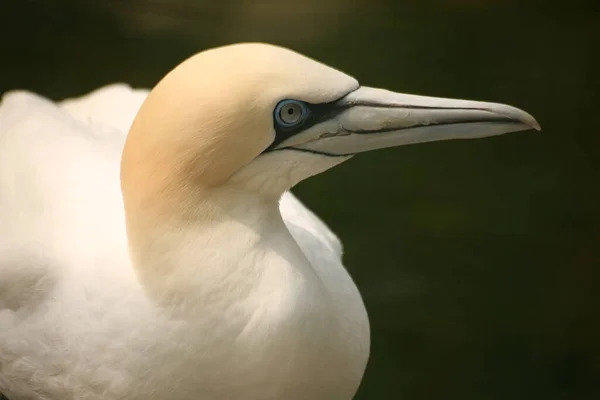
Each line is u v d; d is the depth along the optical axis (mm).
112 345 9172
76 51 21953
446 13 24734
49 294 9859
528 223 17672
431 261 16656
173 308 8812
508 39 23812
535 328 15523
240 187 8617
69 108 13398
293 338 8789
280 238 8930
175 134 8297
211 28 23188
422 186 18531
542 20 24734
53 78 20891
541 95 21594
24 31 22531
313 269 9398
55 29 22703
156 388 9117
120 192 10562
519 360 14930
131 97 13164
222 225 8578
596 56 23203
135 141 8562
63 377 9727
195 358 8875
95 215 10289
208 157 8305
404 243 17000
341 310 9734
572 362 14945
